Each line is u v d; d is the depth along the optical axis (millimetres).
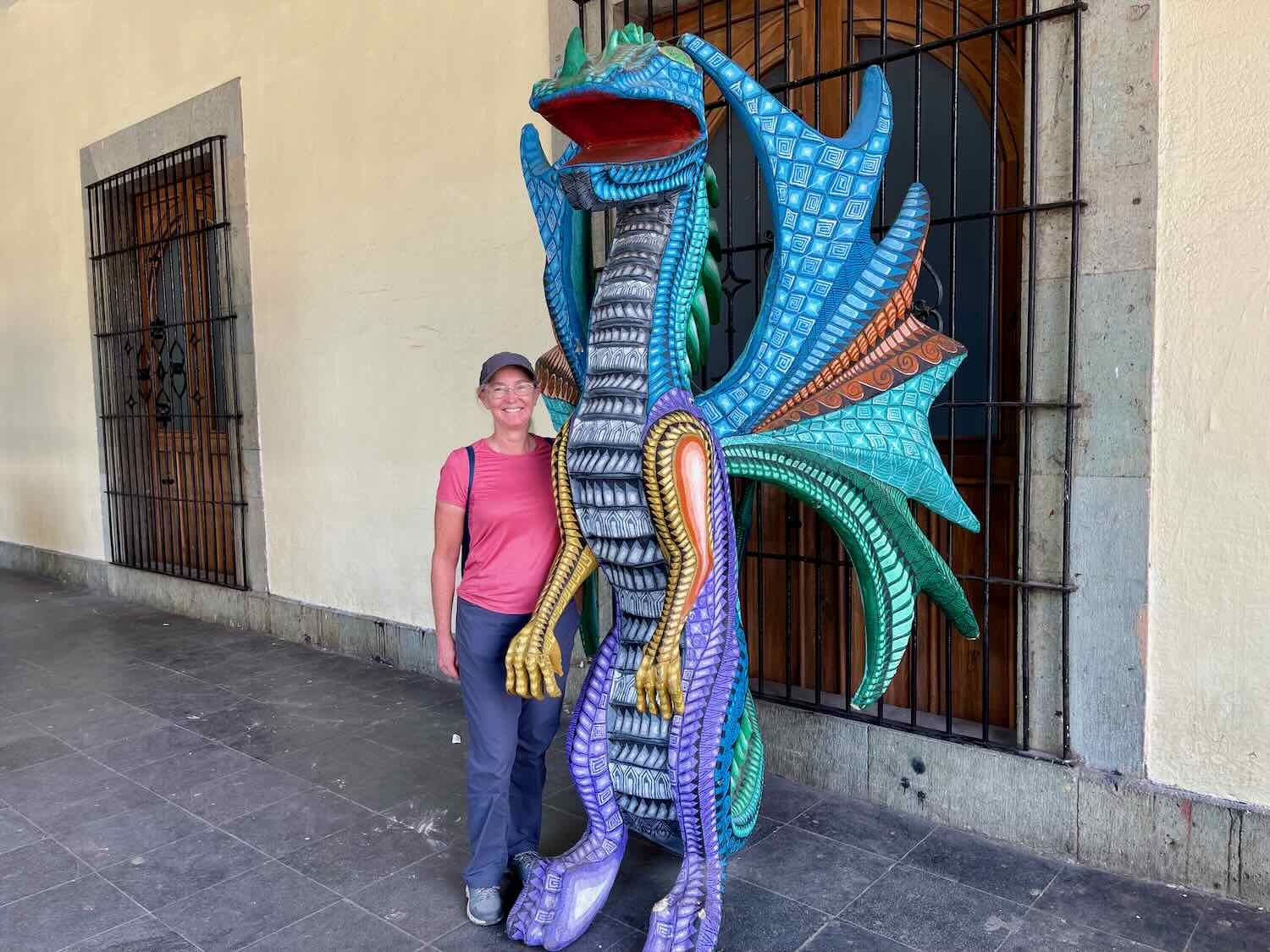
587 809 2354
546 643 2229
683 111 1980
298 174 4809
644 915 2451
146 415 6098
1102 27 2475
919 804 2967
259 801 3158
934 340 2434
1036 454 2678
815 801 3104
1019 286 2986
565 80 1922
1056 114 2578
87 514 6734
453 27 4043
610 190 1970
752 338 2369
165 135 5590
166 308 5969
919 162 3180
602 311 2105
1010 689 3061
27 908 2520
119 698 4242
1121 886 2537
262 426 5215
